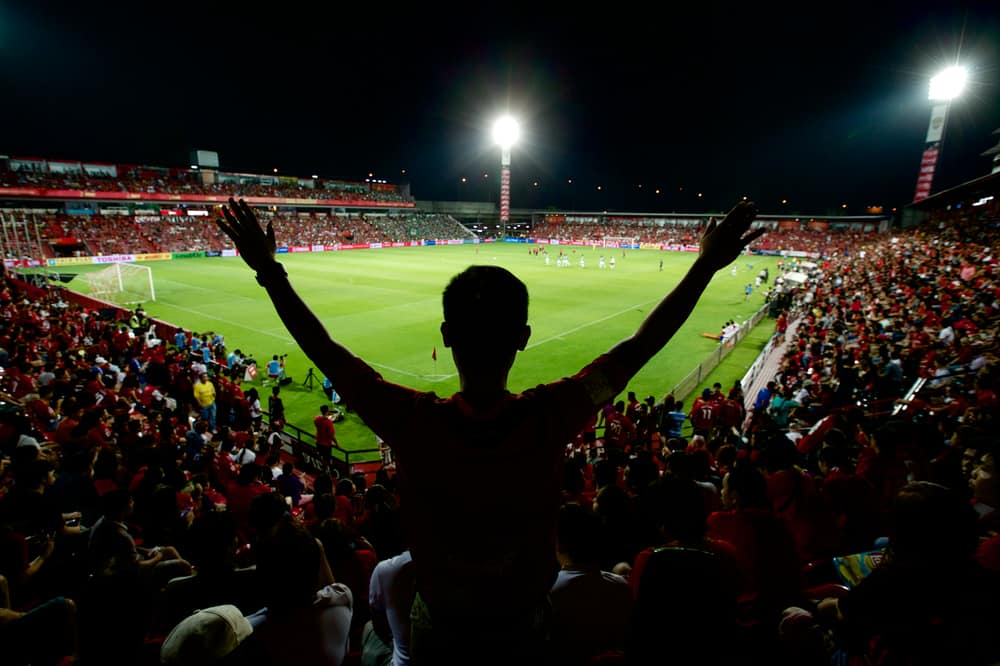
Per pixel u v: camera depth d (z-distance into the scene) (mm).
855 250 71312
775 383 16531
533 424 1266
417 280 50281
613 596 2896
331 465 13367
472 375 1358
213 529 3865
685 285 1672
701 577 1694
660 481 3363
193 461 10688
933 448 5910
